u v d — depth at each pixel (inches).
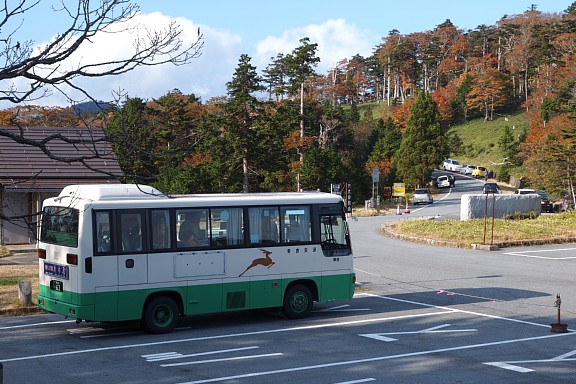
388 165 3179.1
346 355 520.4
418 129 3329.2
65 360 509.0
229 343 568.1
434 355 520.1
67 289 587.8
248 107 2393.0
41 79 306.5
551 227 1531.7
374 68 6904.5
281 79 5172.2
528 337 585.3
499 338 581.3
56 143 1347.2
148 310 604.4
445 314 697.6
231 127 2308.1
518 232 1444.4
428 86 6555.1
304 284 685.3
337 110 3506.4
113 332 621.0
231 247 641.0
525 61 5462.6
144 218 603.5
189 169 2097.7
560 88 3693.4
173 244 613.9
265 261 656.4
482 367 482.0
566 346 550.3
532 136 3240.7
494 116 5334.6
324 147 3312.0
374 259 1170.0
